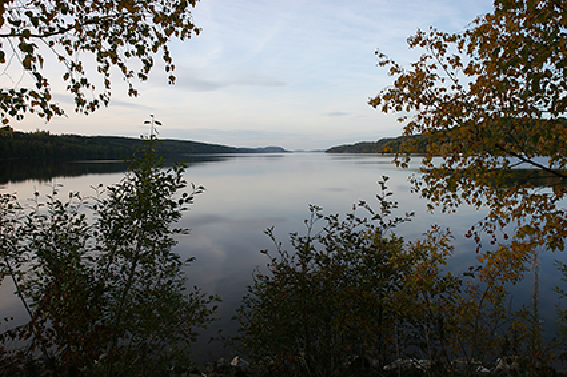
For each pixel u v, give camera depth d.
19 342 6.57
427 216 21.58
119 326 4.36
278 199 32.34
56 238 4.76
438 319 4.51
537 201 4.10
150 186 4.60
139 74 4.61
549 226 3.95
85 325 3.90
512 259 4.30
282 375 4.74
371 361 5.65
